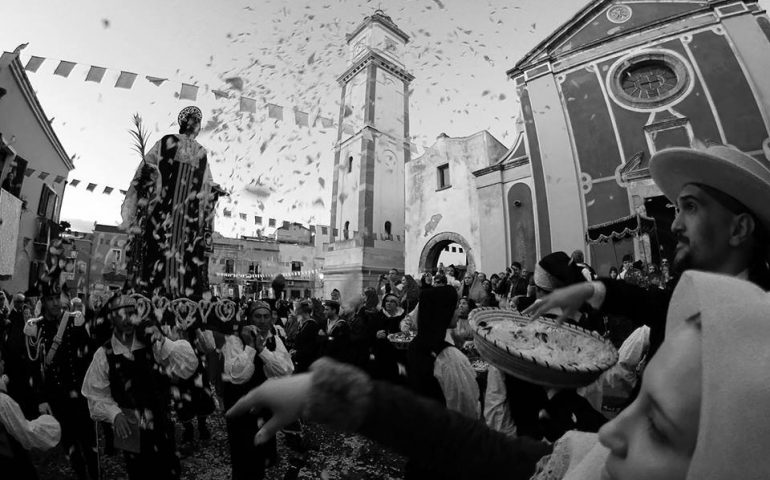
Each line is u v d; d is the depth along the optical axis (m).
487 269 13.45
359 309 5.52
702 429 0.32
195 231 3.95
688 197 0.88
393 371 4.27
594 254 10.49
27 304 6.34
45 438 2.32
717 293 0.36
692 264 0.89
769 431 0.29
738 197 0.82
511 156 13.73
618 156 10.78
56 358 3.39
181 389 4.18
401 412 0.71
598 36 12.07
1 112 9.55
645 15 11.55
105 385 2.63
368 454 3.91
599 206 10.72
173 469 2.73
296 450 3.36
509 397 2.29
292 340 6.40
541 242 11.44
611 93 11.30
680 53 10.71
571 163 11.28
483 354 1.95
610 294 1.45
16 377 3.30
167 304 3.44
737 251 0.83
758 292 0.37
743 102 9.71
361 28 23.88
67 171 15.85
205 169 4.17
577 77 11.96
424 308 2.47
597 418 1.98
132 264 3.57
